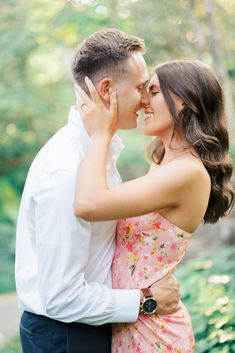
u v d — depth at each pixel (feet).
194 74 6.28
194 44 18.01
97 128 6.11
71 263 5.79
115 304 5.98
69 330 6.13
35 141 29.27
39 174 6.07
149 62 17.83
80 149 6.26
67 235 5.79
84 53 6.41
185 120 6.27
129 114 6.41
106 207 5.74
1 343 13.88
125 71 6.25
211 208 6.80
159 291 6.19
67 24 25.59
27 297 6.39
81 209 5.72
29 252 6.49
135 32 18.83
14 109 27.68
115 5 19.79
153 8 18.33
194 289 12.19
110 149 6.52
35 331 6.31
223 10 18.22
